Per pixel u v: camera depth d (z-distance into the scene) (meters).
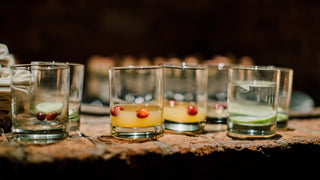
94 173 0.38
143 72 0.45
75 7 1.49
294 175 0.47
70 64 0.47
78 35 1.52
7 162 0.36
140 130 0.43
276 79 0.47
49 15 1.46
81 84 0.48
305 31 1.50
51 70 0.41
